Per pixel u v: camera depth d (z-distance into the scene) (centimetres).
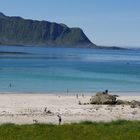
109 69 16150
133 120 4428
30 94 7862
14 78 11069
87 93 8356
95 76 12631
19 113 5316
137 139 2819
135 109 5941
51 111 5556
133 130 3209
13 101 6712
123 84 10388
